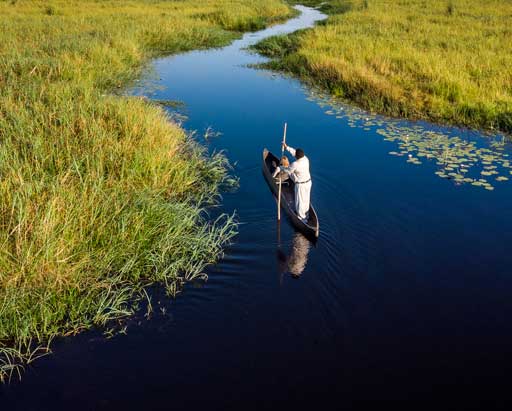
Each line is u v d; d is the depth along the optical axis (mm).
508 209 9367
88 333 6230
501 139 13148
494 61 18625
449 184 10383
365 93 16500
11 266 6566
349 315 6586
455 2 37562
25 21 24953
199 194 9758
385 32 25000
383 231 8578
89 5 33781
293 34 27078
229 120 14336
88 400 5254
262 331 6297
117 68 18359
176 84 18141
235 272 7496
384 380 5559
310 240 8320
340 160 11602
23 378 5512
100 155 9156
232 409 5160
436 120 14578
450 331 6312
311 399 5293
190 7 35875
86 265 6977
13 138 9680
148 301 6812
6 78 14469
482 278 7363
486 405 5246
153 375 5598
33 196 7625
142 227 7703
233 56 23438
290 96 16922
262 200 9742
